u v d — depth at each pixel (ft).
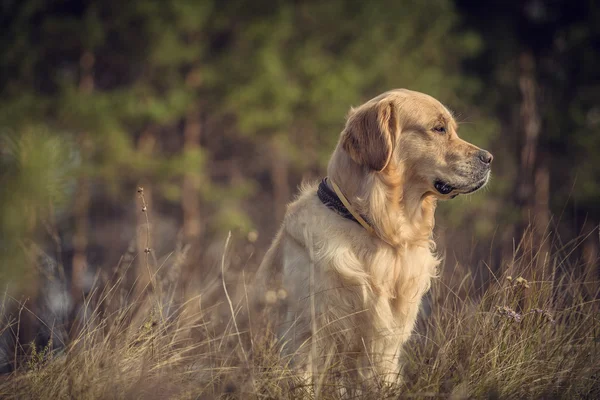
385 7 69.31
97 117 55.72
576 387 14.38
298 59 65.26
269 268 17.63
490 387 13.89
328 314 15.57
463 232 30.25
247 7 65.41
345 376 15.05
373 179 16.63
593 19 75.10
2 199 16.16
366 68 66.85
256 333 15.85
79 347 14.79
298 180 71.92
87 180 57.31
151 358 14.52
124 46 63.52
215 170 68.49
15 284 16.63
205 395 13.79
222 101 63.52
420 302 17.39
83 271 21.50
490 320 15.61
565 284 17.28
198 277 23.38
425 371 14.69
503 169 71.05
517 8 84.02
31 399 13.71
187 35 64.23
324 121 64.03
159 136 67.21
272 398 13.53
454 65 74.23
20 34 56.80
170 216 68.23
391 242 16.39
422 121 17.21
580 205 63.57
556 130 71.10
